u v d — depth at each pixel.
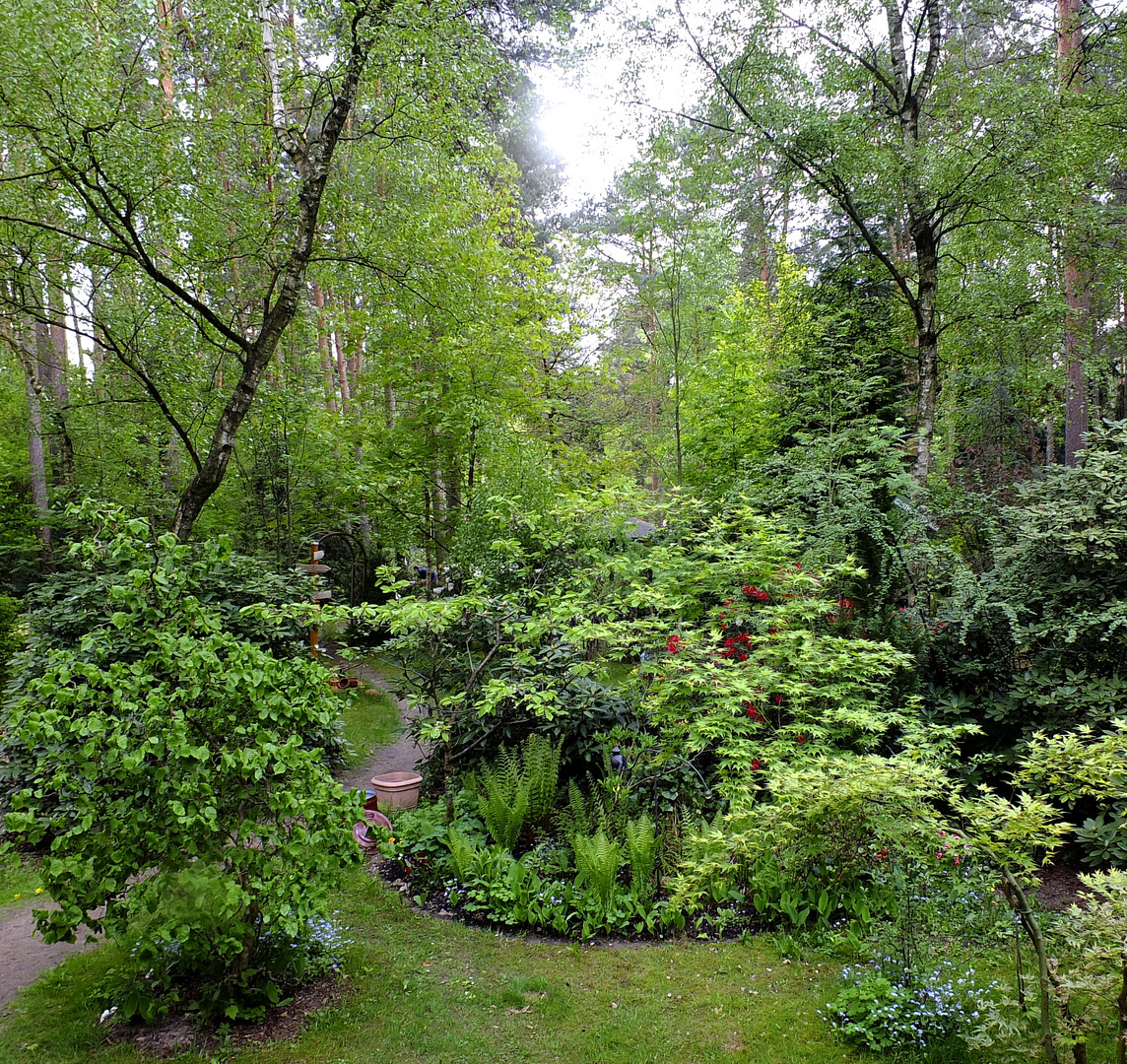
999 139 8.66
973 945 3.76
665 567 6.34
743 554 5.98
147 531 3.19
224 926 3.03
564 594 5.94
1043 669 5.18
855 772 2.90
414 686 6.03
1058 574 5.29
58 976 3.58
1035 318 10.61
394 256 8.07
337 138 6.66
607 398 16.39
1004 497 8.07
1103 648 4.99
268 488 10.57
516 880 4.43
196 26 6.68
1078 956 2.50
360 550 13.82
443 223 8.77
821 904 4.06
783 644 5.32
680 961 3.82
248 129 7.34
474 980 3.63
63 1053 2.97
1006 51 11.31
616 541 7.69
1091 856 4.37
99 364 13.23
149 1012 3.08
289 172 7.36
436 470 10.24
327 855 3.17
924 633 5.93
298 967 3.37
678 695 5.02
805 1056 3.01
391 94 6.97
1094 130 9.17
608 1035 3.18
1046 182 8.84
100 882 2.88
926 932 3.78
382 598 13.34
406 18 6.15
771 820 3.15
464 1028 3.23
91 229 6.85
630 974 3.69
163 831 2.97
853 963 3.72
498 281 10.34
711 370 12.71
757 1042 3.11
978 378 12.97
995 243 10.98
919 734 4.50
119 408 10.75
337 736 7.21
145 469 10.93
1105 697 4.65
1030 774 2.78
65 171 5.71
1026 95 8.40
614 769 5.52
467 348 9.16
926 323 9.82
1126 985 2.25
